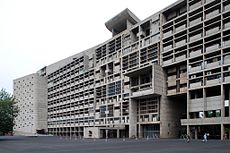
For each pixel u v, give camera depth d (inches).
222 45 2571.4
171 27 3154.5
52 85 6092.5
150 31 3464.6
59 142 2423.7
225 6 2593.5
